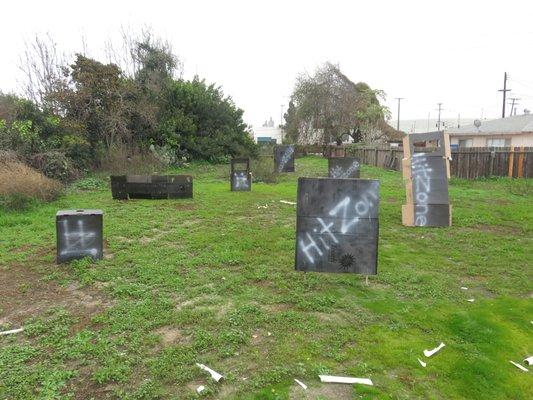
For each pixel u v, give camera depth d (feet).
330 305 16.05
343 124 114.93
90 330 13.99
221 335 13.46
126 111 70.95
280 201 40.83
